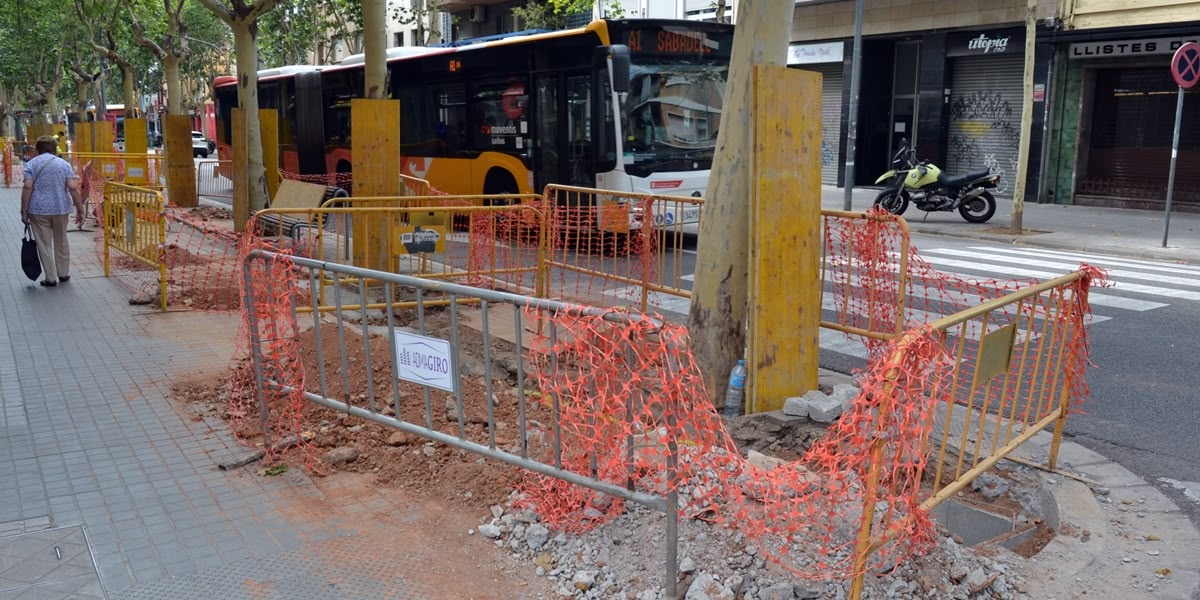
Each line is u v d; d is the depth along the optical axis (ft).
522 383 13.65
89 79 130.21
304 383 17.67
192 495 15.43
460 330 27.73
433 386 14.88
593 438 13.04
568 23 107.86
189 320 28.43
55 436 18.16
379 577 12.77
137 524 14.33
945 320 11.80
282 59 130.62
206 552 13.42
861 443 11.00
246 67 55.21
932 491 13.92
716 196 18.57
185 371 22.70
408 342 15.11
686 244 47.55
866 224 22.80
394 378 15.57
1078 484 16.26
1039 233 54.08
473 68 54.13
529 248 30.91
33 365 23.12
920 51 78.54
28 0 108.88
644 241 28.22
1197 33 59.21
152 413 19.53
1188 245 49.29
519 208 28.76
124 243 36.63
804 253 18.19
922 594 11.85
